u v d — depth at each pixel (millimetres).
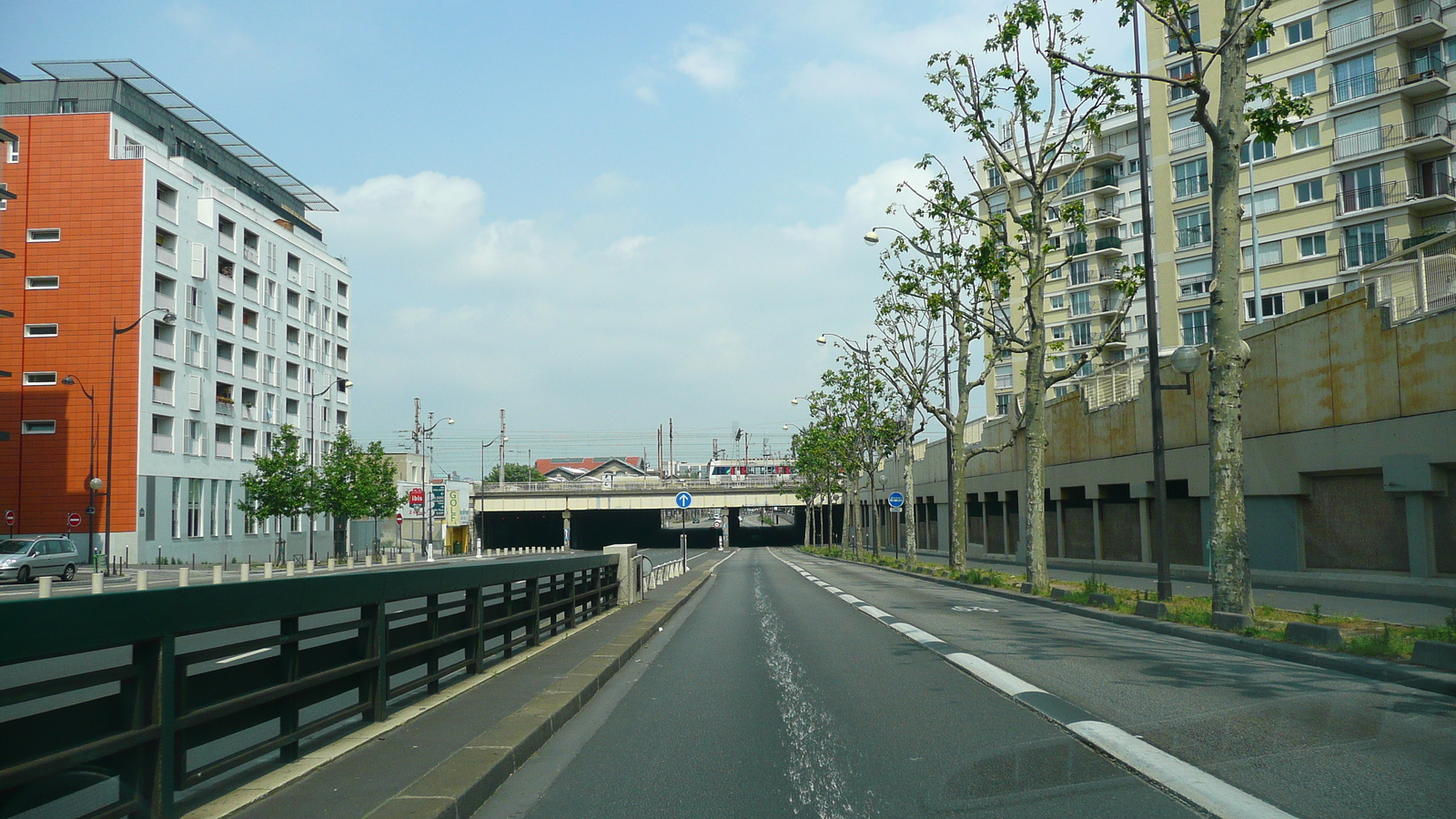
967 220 26234
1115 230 68312
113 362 45094
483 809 5121
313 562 54125
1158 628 13844
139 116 61844
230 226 60906
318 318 73625
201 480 56344
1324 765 5508
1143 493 29609
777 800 5203
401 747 5992
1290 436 22016
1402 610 15461
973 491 50875
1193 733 6406
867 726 7094
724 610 19312
